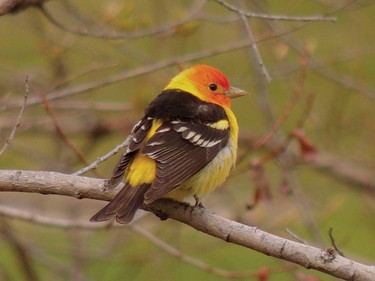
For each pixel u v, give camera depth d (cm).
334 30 1544
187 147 923
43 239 1552
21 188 868
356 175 1588
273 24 1382
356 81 1480
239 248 1563
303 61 1243
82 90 1264
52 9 1391
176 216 894
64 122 1634
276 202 1312
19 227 1542
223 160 954
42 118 1427
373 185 1552
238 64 1525
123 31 1247
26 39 1600
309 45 1333
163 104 963
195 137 934
